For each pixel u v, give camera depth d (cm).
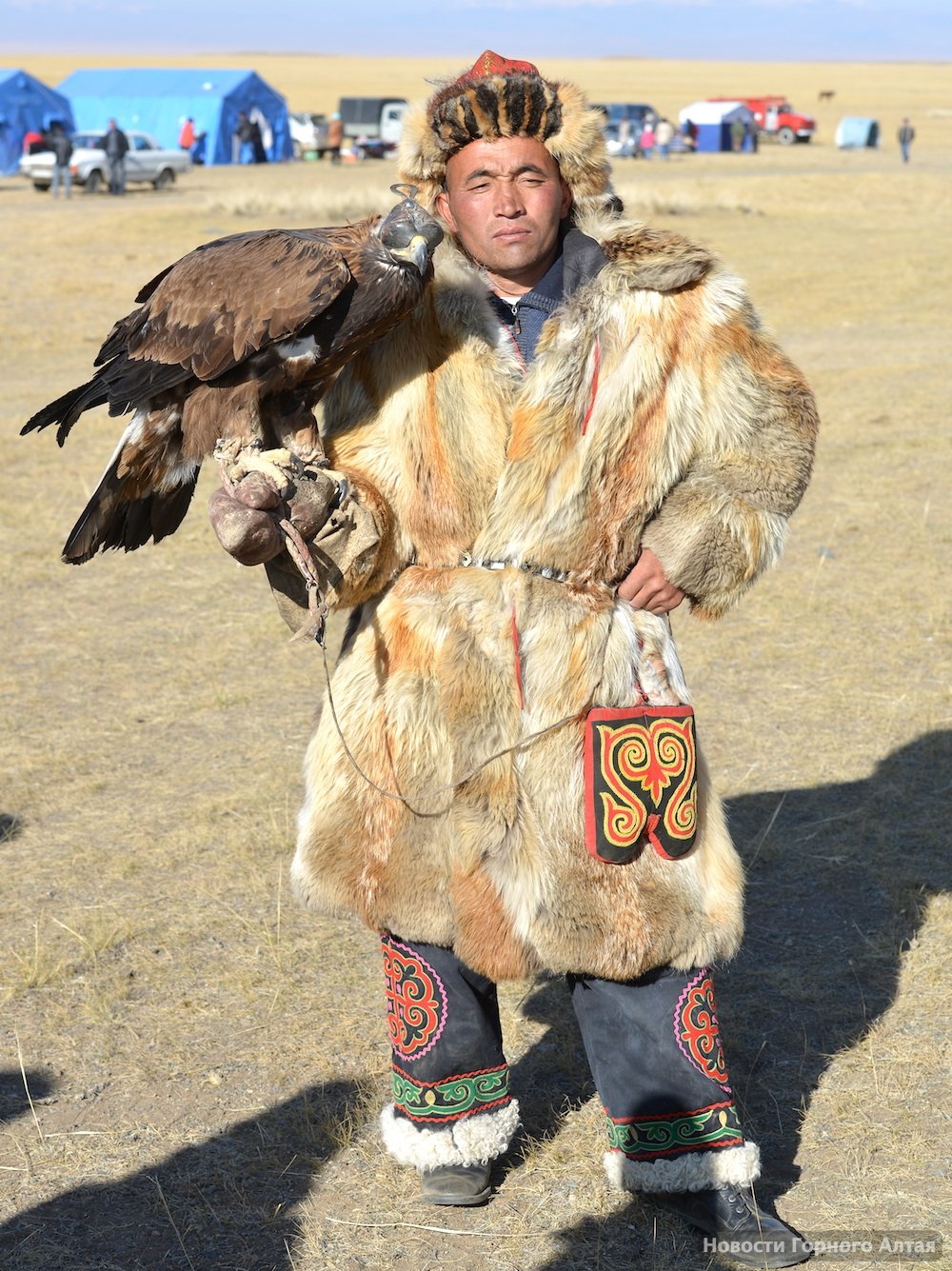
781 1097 366
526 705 295
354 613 320
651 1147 308
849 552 837
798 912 457
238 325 285
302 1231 320
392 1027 321
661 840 295
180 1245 316
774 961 430
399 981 315
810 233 2673
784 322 1736
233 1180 337
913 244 2497
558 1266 308
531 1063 383
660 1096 306
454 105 295
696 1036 305
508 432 296
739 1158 307
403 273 284
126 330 322
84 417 1264
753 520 301
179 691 653
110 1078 377
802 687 640
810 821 517
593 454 293
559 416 291
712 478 299
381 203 3036
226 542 271
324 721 315
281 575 295
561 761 294
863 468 1027
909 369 1412
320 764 313
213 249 301
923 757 565
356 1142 350
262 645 714
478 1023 316
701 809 309
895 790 537
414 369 298
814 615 733
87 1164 343
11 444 1151
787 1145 347
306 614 298
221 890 473
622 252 296
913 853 491
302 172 4456
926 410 1216
